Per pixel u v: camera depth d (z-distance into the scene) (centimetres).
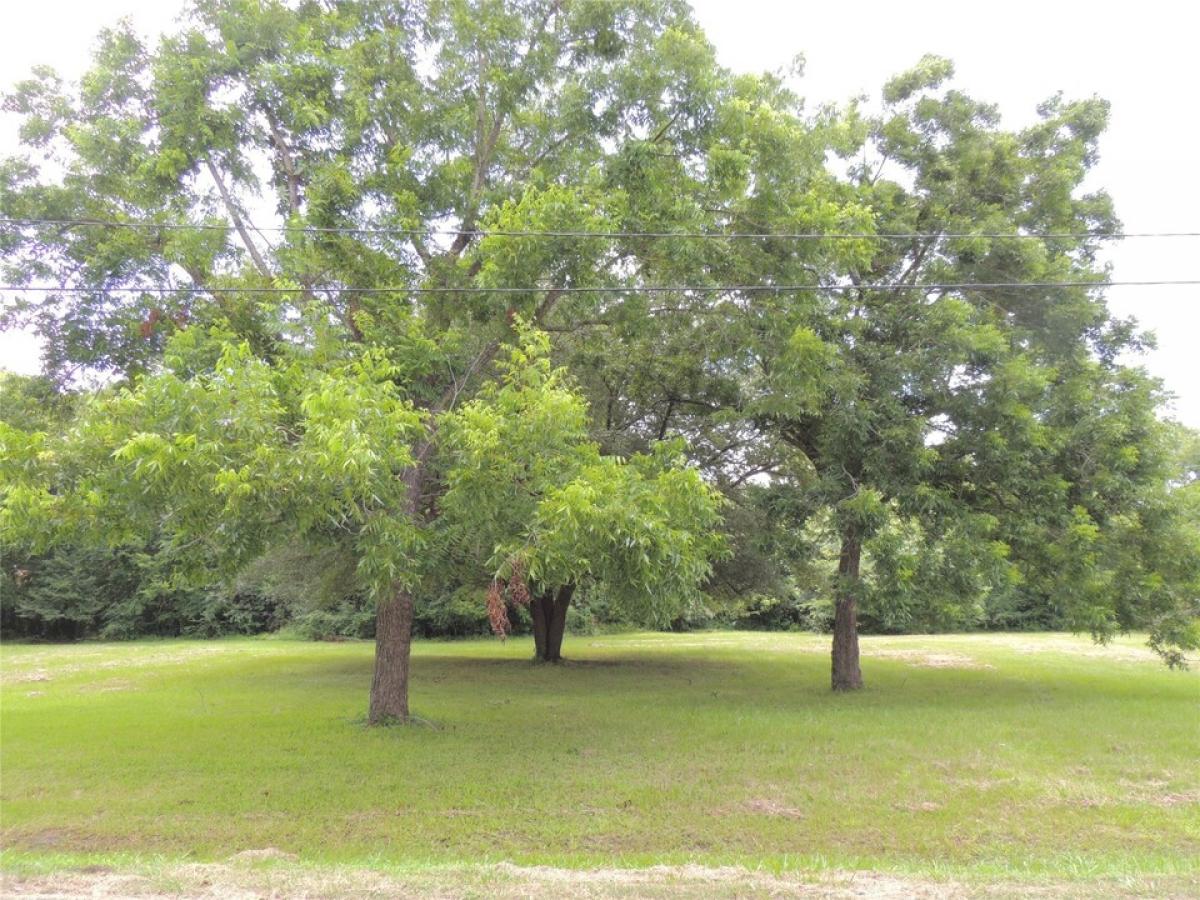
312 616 3962
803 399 1320
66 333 1126
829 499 1452
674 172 1186
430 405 1165
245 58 1143
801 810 840
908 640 3675
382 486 795
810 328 1332
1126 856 685
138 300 1123
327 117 1131
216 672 2236
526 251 1005
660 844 735
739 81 1209
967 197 1586
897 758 1066
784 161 1171
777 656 2755
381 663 1272
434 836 752
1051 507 1430
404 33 1238
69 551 4119
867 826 789
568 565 815
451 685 1891
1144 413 1505
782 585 2258
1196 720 1358
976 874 593
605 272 1188
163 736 1188
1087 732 1245
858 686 1784
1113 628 1444
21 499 770
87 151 1085
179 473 717
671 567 816
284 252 1080
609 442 1820
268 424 769
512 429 859
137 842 739
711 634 4309
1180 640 1441
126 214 1158
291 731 1216
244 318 1127
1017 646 3238
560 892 520
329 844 729
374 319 1104
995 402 1389
